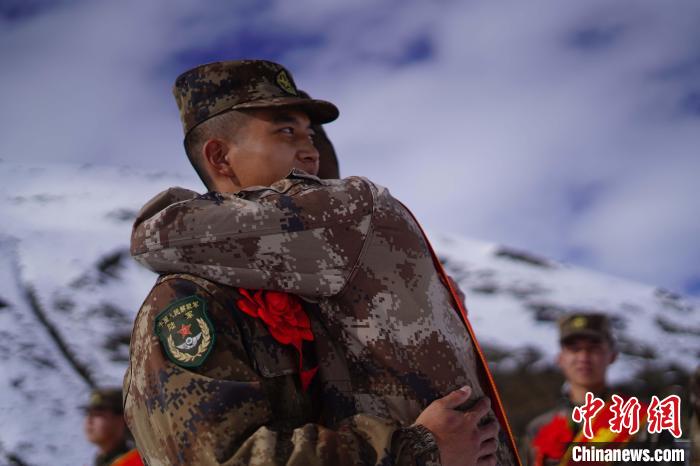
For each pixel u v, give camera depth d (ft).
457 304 4.41
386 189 4.37
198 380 3.70
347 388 4.04
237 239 4.00
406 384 3.99
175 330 3.86
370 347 4.02
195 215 4.06
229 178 4.83
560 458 10.52
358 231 4.10
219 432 3.59
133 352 4.02
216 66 4.87
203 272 4.01
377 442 3.70
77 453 27.43
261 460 3.49
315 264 4.04
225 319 3.92
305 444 3.57
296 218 4.04
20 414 28.99
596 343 10.79
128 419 4.03
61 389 31.55
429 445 3.77
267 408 3.76
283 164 4.77
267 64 4.92
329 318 4.10
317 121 5.06
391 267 4.13
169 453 3.66
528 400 31.68
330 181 4.34
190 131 4.92
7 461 26.22
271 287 4.02
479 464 3.94
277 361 4.00
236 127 4.78
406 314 4.07
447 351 4.10
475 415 3.98
